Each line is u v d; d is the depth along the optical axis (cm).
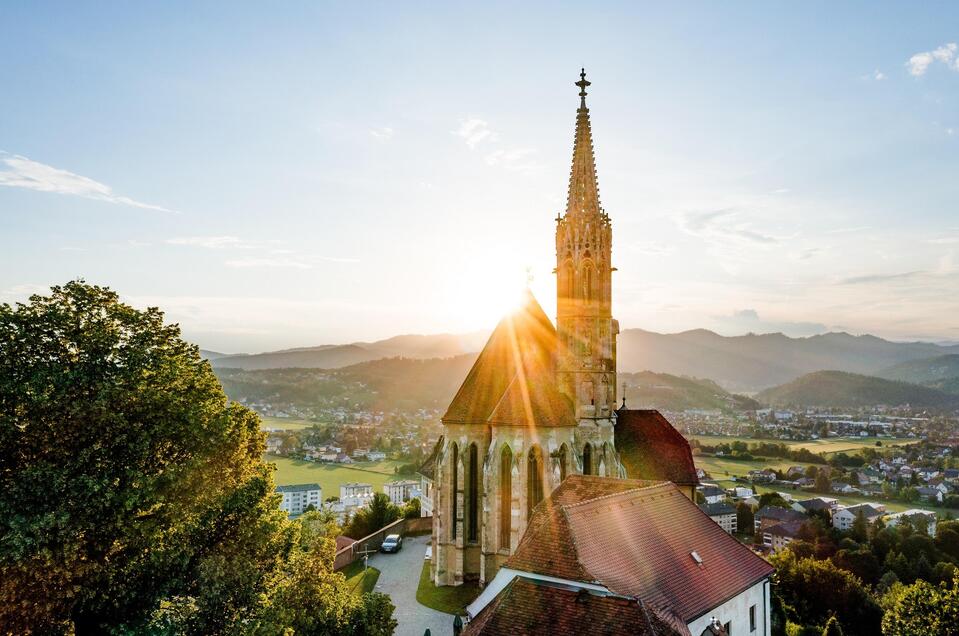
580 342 6950
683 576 4212
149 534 3831
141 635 3409
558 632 3369
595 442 6888
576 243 7000
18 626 3494
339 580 4678
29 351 4006
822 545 14350
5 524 3425
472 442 6800
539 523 4203
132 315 4397
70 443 3853
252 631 3575
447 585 6812
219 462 4503
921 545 14475
